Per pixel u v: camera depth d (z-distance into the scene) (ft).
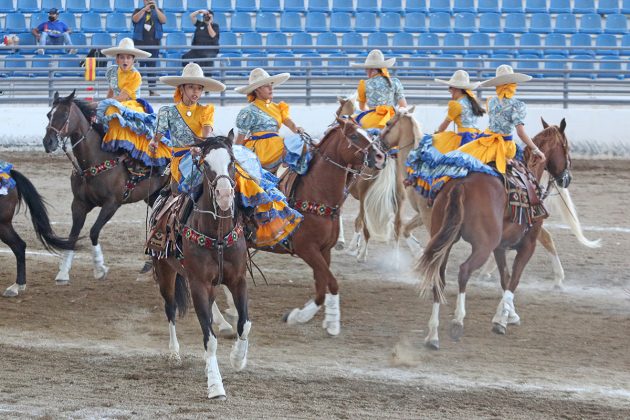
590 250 59.26
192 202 32.94
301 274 53.01
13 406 31.04
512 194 40.11
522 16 108.27
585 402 32.04
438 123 89.76
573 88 101.86
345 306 45.85
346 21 108.37
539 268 54.80
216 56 92.89
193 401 31.81
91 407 31.01
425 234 64.03
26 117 91.15
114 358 37.06
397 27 107.76
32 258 56.65
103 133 49.49
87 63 69.87
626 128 90.48
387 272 53.26
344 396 32.53
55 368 35.76
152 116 50.47
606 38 104.17
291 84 99.66
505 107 40.88
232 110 90.17
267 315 44.11
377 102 53.01
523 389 33.35
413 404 31.78
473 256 38.47
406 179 43.88
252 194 34.06
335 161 39.42
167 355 37.50
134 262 55.67
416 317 43.93
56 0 108.99
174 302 36.58
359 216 56.90
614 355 38.32
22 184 47.03
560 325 42.80
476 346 39.24
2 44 102.47
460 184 39.01
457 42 104.32
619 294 48.88
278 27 108.17
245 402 31.68
